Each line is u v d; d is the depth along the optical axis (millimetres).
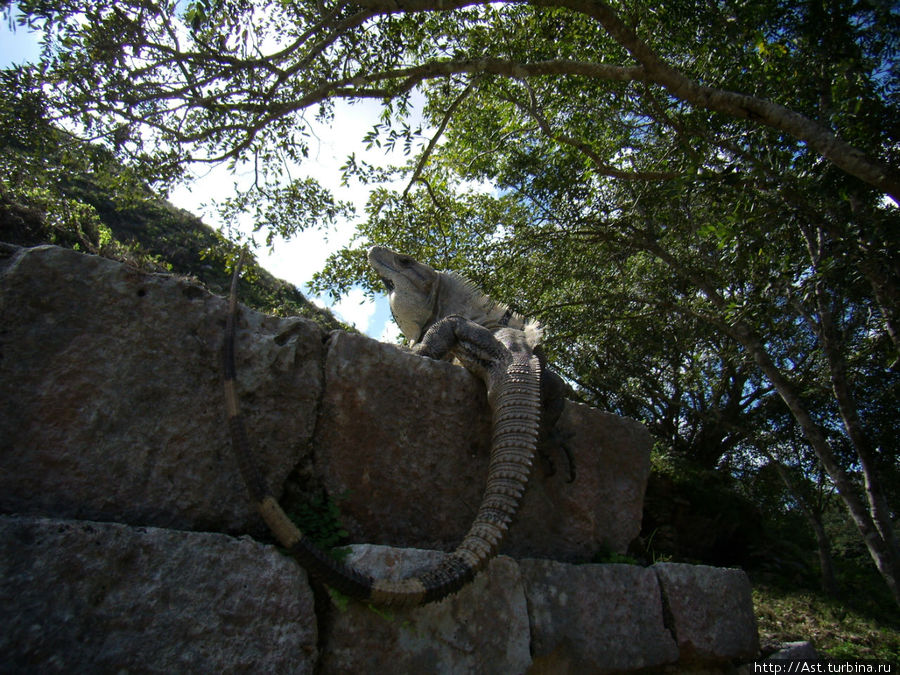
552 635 3652
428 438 3850
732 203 6055
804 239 7137
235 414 2666
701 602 4543
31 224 6645
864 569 18094
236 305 3189
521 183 9383
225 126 6465
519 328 4910
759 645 4816
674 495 15539
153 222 17359
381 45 6617
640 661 4008
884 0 5016
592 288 9875
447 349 4355
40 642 2172
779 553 16594
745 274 7180
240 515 3074
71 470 2664
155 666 2355
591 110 8766
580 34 7520
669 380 18547
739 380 17516
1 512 2475
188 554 2590
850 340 10242
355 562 3031
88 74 5434
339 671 2842
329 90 6262
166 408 2967
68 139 6020
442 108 9258
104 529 2453
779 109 5016
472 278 9359
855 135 5672
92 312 2877
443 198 9969
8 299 2670
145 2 5258
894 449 14883
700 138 7098
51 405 2676
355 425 3582
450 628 3246
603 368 15188
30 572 2238
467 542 3150
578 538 4543
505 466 3432
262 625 2637
